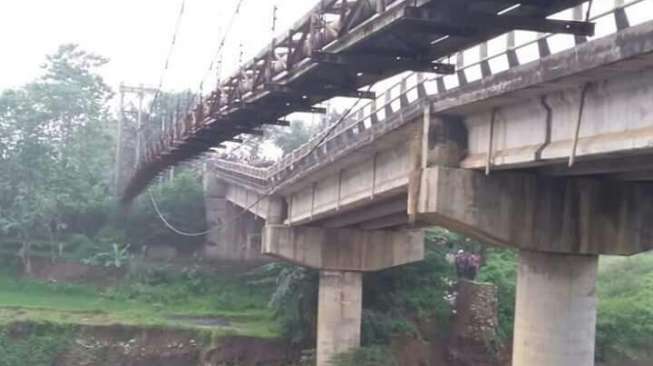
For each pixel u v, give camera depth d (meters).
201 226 83.88
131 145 97.88
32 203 76.25
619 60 14.55
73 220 83.38
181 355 55.66
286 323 53.62
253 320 62.25
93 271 74.81
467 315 51.50
